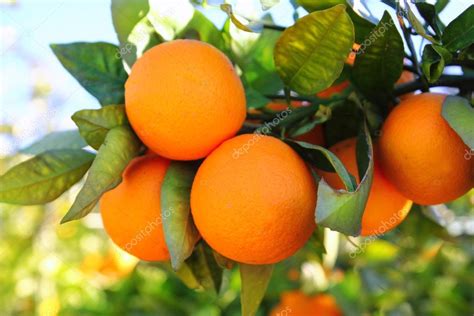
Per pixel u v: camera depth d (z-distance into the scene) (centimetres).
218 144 49
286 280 98
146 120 49
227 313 112
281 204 46
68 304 108
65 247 114
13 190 53
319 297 98
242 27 50
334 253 69
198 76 48
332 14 48
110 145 49
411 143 49
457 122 46
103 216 52
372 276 102
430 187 50
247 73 58
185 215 49
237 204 46
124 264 110
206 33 55
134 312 111
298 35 49
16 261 107
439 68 49
